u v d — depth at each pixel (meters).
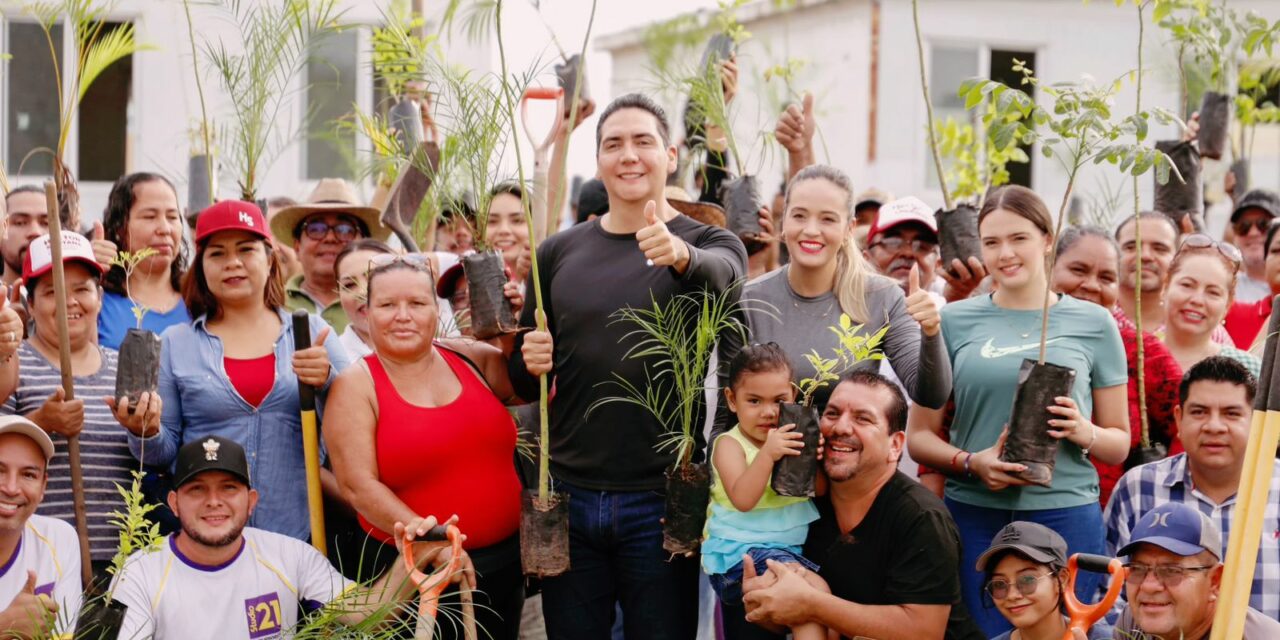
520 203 6.89
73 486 4.59
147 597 4.41
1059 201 14.67
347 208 6.50
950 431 5.11
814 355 4.49
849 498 4.66
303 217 6.59
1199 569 4.19
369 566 4.73
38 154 12.18
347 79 11.05
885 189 15.36
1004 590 4.38
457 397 4.73
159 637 4.42
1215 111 6.81
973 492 4.94
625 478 4.65
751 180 6.07
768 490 4.68
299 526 4.92
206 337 4.96
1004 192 5.05
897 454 4.64
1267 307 6.55
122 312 5.43
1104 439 4.82
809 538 4.75
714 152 6.52
